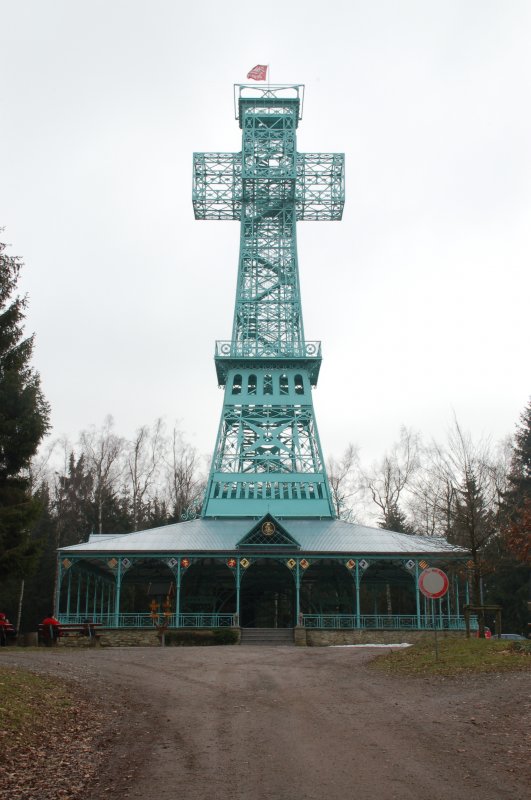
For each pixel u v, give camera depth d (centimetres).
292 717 1692
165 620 4759
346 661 2844
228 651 3375
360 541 5384
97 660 2739
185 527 5753
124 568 5094
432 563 5125
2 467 3950
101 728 1597
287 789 1159
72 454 8238
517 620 6694
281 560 5191
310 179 8119
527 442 7281
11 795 1155
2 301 3978
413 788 1154
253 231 7844
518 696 1822
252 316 7412
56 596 5038
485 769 1248
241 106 8175
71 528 7800
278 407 6900
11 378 3903
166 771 1266
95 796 1145
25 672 2083
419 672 2356
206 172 8050
